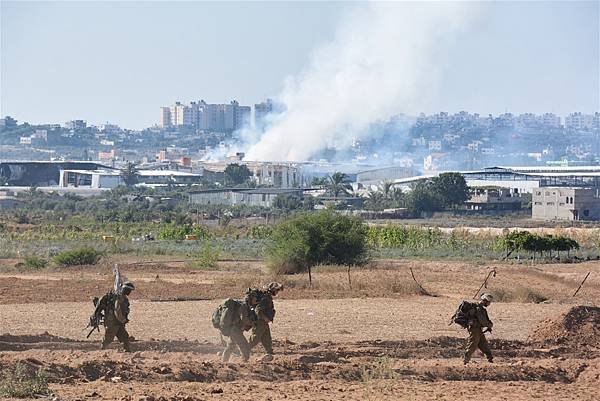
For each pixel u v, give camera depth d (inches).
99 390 2384.4
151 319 4493.1
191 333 3964.1
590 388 2632.9
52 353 3078.2
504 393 2500.0
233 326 2878.9
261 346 3361.2
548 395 2486.5
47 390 2332.7
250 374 2694.4
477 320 3031.5
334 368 2822.3
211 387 2459.4
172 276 7815.0
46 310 4931.1
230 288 6476.4
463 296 6136.8
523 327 4429.1
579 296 6245.1
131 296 5866.1
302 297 5841.5
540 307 5364.2
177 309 4990.2
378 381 2610.7
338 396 2374.5
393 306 5290.4
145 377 2610.7
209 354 3164.4
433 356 3265.3
